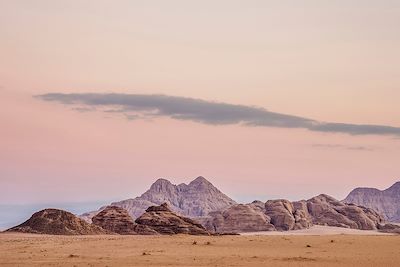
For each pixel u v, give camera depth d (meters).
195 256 107.50
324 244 138.25
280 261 97.12
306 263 93.31
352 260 97.81
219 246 135.38
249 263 93.69
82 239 171.25
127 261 97.50
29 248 129.75
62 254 113.25
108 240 162.75
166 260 99.38
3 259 101.69
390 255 107.06
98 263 93.81
